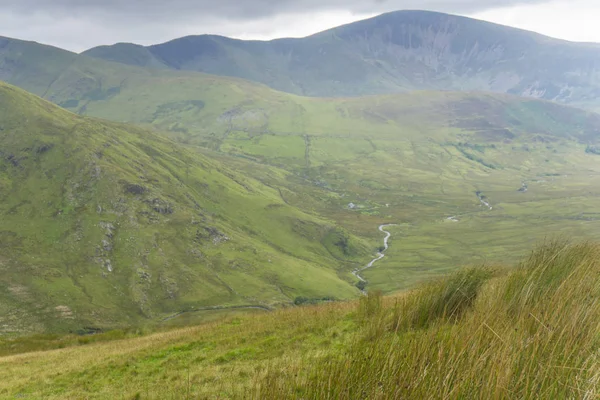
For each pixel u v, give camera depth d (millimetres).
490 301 7117
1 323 144875
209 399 9133
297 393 4828
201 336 20891
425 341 4898
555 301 5871
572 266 8125
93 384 16125
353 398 4203
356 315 15711
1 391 17375
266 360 12797
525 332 4805
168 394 11688
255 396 5215
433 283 10250
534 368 4062
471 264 11484
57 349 33688
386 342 5277
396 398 3971
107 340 36750
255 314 26453
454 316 8633
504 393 3684
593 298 6273
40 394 16250
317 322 16859
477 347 4422
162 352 18984
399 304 10039
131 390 13875
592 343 4625
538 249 9281
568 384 3764
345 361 4883
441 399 3789
